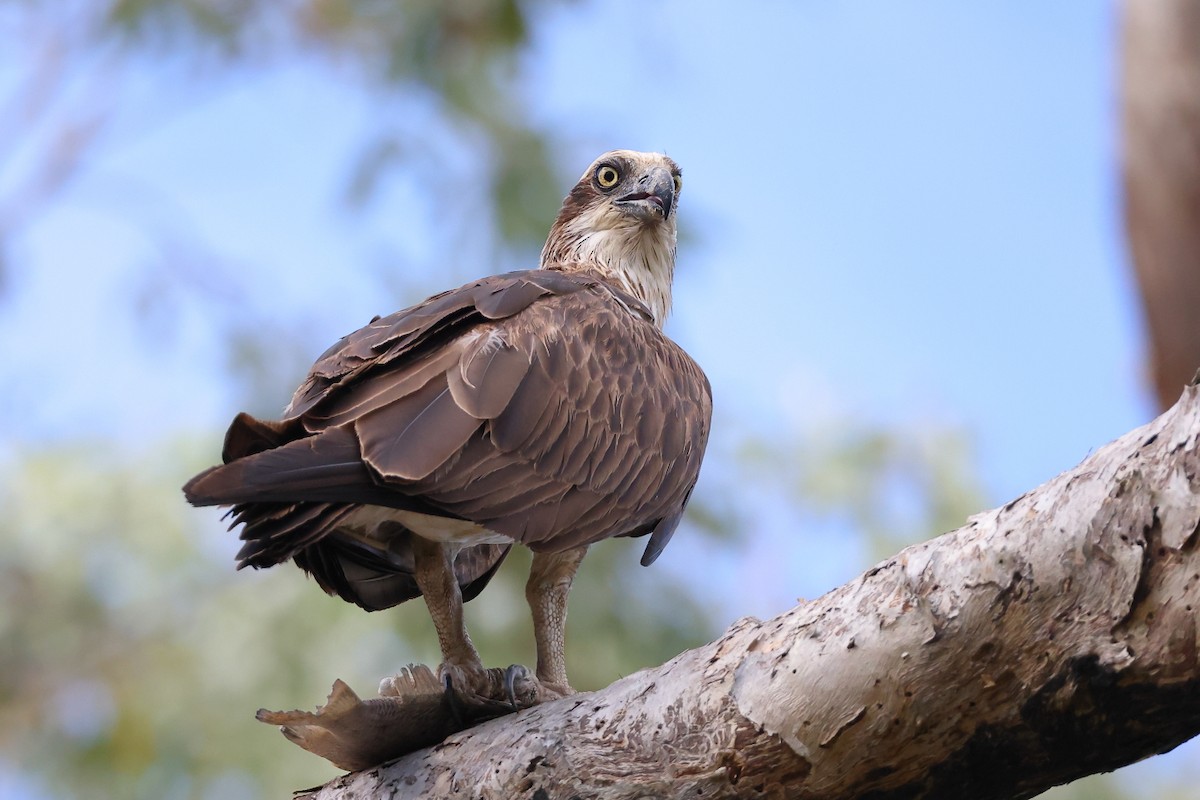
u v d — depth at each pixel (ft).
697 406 35.58
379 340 31.55
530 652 59.52
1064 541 22.63
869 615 24.22
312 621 66.64
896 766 24.63
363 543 34.42
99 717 70.90
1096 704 23.12
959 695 23.73
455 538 33.24
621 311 35.45
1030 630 23.08
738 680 25.13
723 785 25.29
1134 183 34.81
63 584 72.08
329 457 27.94
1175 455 21.93
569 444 31.53
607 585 62.44
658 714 25.71
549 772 26.21
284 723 27.99
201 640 69.77
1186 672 22.33
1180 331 34.78
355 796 28.55
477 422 29.96
